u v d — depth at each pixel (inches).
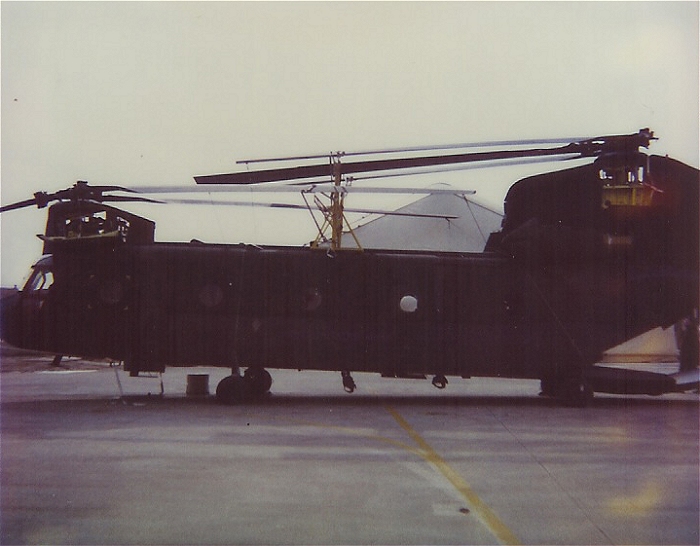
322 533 279.0
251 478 368.5
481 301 740.0
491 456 436.1
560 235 730.8
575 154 689.0
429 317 735.7
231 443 469.4
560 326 738.8
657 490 350.9
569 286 745.0
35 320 724.0
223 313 721.6
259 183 671.1
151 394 802.2
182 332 719.7
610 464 413.4
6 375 1111.0
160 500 323.3
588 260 735.1
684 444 484.4
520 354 737.6
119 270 722.2
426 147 612.1
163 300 721.6
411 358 733.3
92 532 277.4
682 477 380.5
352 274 733.3
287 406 698.2
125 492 336.5
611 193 687.1
